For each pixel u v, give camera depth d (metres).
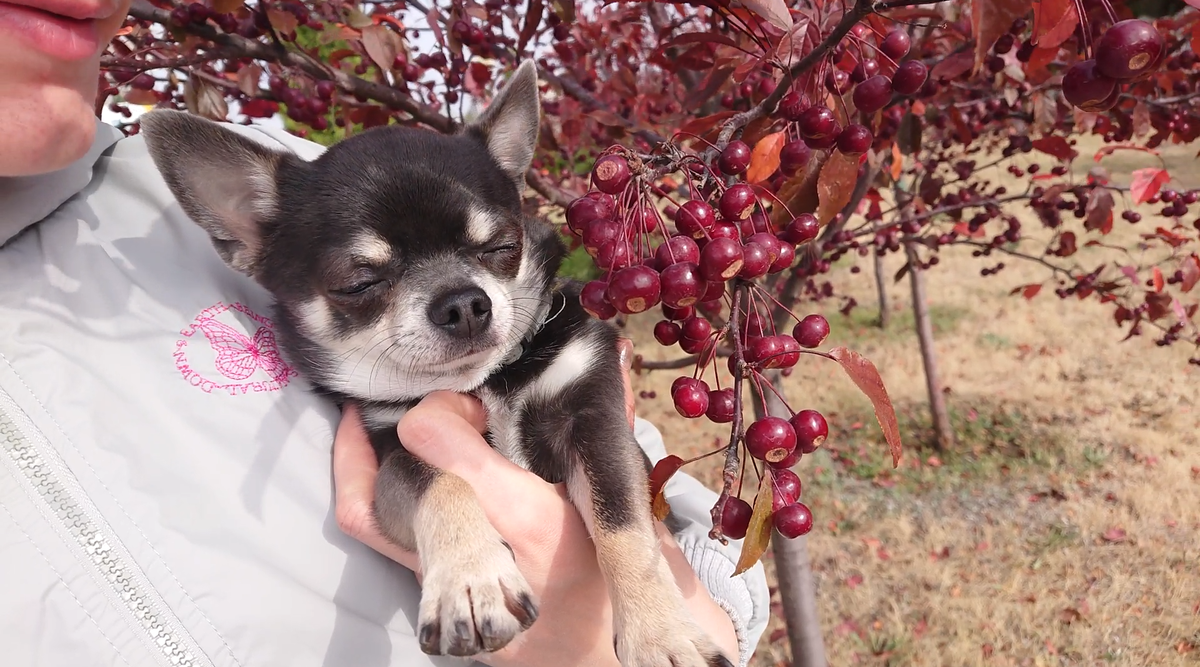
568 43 0.36
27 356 0.15
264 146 0.23
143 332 0.17
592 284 0.14
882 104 0.16
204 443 0.16
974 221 0.40
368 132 0.25
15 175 0.16
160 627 0.14
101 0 0.16
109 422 0.15
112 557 0.14
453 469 0.19
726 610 0.22
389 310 0.22
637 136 0.33
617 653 0.18
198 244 0.20
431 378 0.23
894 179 0.34
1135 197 0.32
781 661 0.50
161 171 0.20
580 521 0.19
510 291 0.24
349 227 0.22
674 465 0.15
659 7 0.40
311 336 0.23
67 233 0.17
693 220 0.13
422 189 0.22
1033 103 0.31
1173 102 0.31
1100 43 0.12
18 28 0.14
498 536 0.18
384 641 0.17
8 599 0.13
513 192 0.25
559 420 0.23
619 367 0.24
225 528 0.15
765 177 0.17
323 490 0.18
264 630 0.15
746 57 0.21
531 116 0.26
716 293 0.15
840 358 0.13
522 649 0.18
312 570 0.16
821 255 0.36
